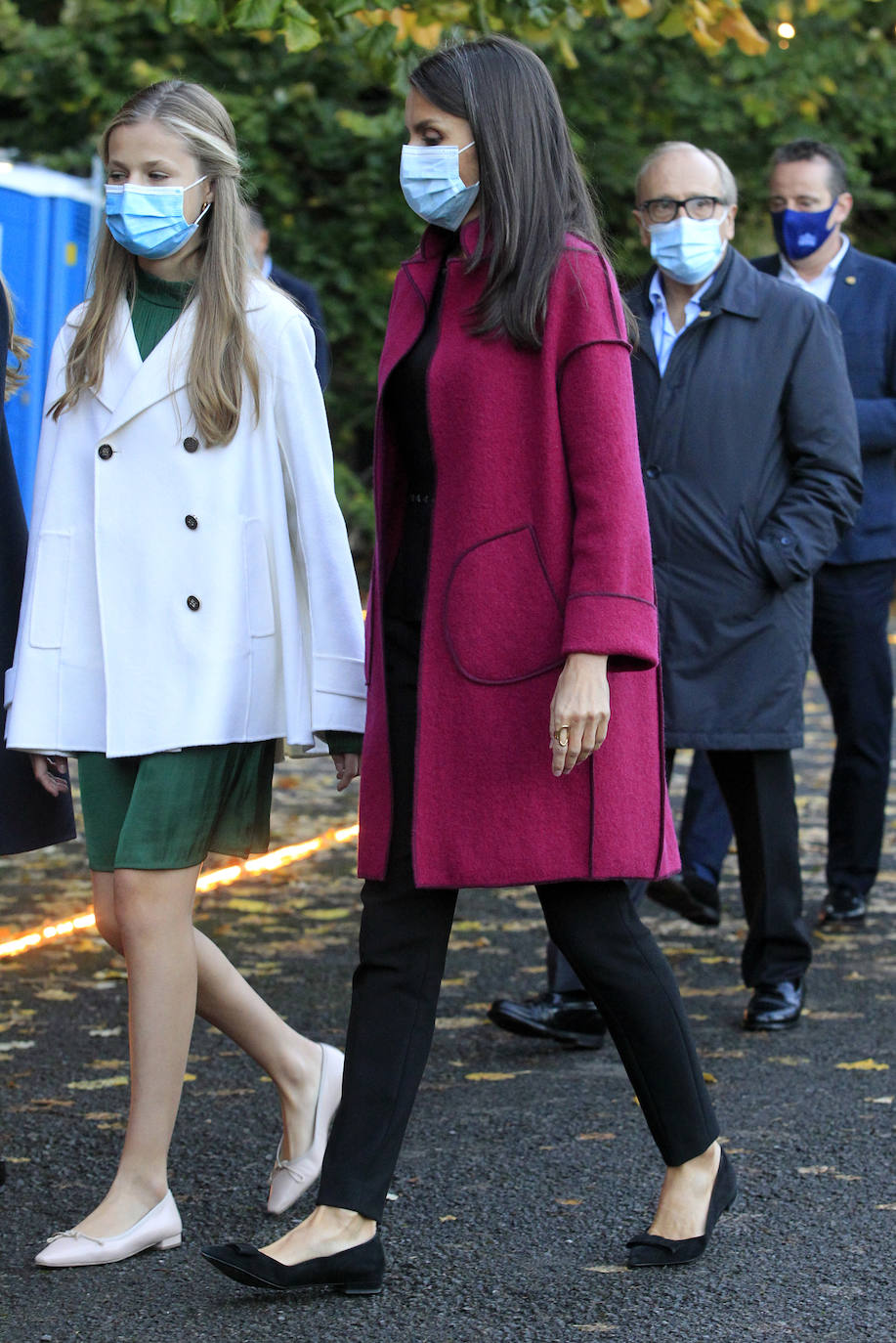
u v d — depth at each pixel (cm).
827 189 682
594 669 346
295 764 1181
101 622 390
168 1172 444
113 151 392
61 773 415
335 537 396
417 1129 477
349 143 1862
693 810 692
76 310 407
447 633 359
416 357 365
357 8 662
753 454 558
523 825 357
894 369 691
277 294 403
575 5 740
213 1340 341
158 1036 390
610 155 1816
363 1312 355
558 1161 450
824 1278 373
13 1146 463
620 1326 348
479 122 354
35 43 1767
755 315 561
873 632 693
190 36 1805
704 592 556
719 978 641
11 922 725
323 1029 566
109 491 392
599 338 352
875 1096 500
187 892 394
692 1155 378
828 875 717
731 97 1816
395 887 369
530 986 630
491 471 356
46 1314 355
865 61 1816
